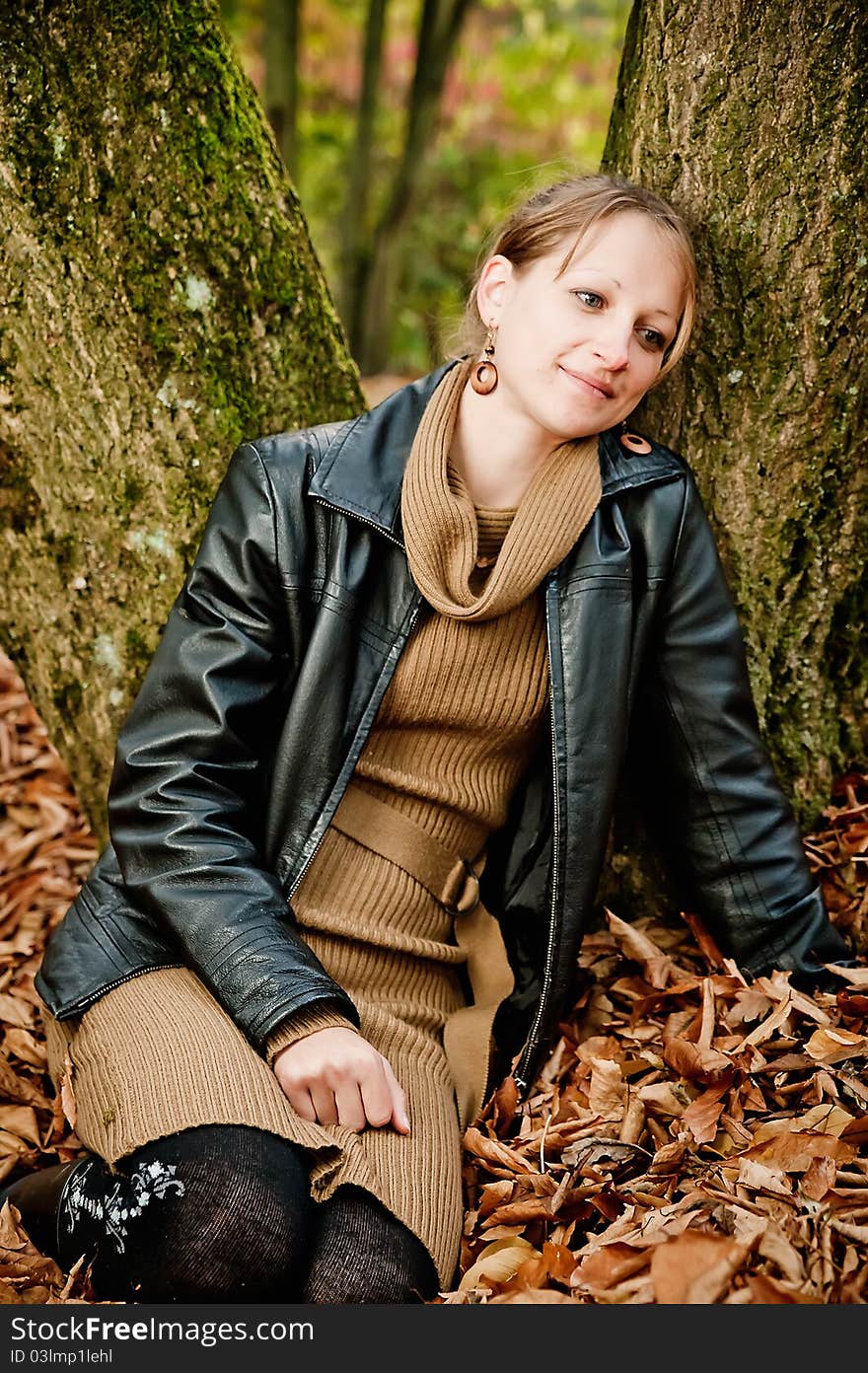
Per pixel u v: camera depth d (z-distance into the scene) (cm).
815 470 211
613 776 184
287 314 219
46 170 200
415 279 802
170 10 200
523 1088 189
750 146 197
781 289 201
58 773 289
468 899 188
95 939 177
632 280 167
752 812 197
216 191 207
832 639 222
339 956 178
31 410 212
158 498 216
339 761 177
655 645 194
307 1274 151
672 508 189
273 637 177
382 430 181
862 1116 166
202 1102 152
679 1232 149
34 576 223
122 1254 152
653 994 200
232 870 167
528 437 176
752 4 191
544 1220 165
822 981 193
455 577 173
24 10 193
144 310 207
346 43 838
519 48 833
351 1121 158
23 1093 201
